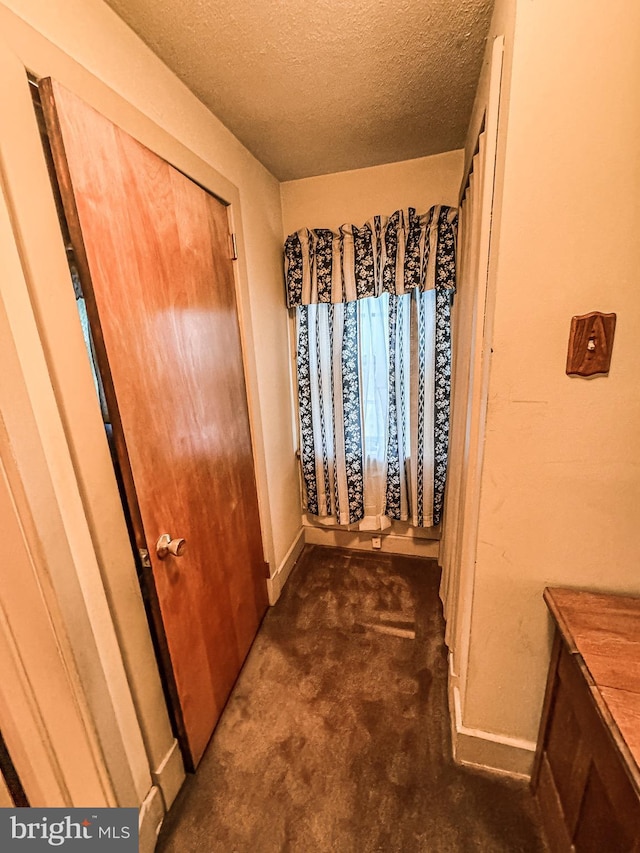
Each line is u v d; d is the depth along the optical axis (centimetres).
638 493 86
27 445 70
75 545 80
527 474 91
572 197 75
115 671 92
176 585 112
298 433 234
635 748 57
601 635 79
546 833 98
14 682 82
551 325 82
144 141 100
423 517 212
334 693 145
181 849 101
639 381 80
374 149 172
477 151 118
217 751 126
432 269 177
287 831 104
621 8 66
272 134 154
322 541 248
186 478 117
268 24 100
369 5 96
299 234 194
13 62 67
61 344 76
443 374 191
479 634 105
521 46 70
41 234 72
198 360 125
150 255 101
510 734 112
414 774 116
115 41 94
